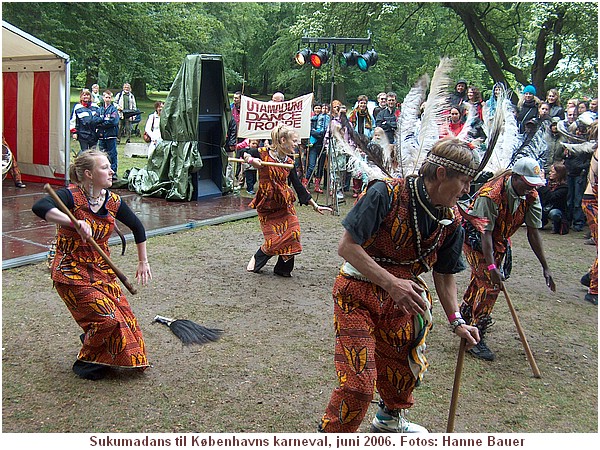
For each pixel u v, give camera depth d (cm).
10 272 612
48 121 1130
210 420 353
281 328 498
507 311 569
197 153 1012
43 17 2523
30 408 359
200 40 3192
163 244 754
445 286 308
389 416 322
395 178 289
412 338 295
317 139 1141
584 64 1564
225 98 1053
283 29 3634
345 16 1797
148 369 413
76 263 383
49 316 500
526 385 418
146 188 1050
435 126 298
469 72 1920
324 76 2531
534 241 457
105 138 1212
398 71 2650
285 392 390
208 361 430
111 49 2814
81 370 397
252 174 1134
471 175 270
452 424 318
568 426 364
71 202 372
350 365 281
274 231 627
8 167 1085
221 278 625
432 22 1894
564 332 520
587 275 632
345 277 292
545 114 982
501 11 1733
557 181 930
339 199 1093
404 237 279
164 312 523
